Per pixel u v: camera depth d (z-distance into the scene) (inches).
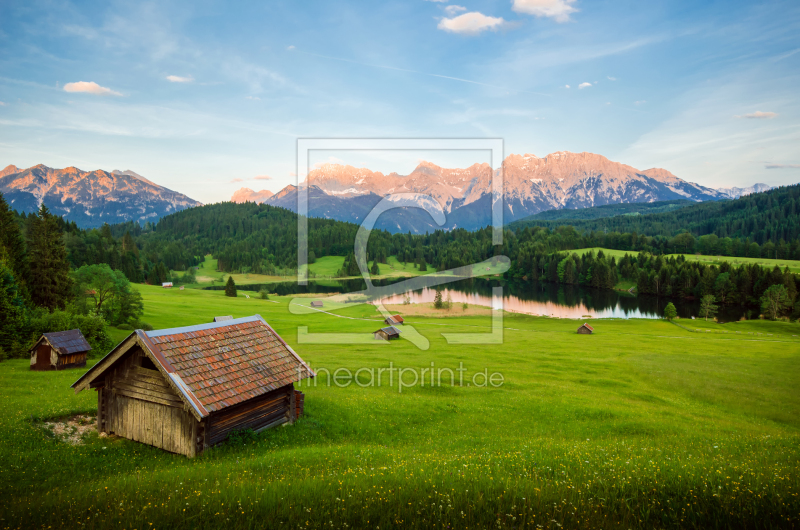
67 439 633.6
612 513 323.9
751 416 1160.8
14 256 2309.3
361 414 882.1
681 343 2534.5
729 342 2650.1
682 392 1397.6
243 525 312.7
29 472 496.7
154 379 622.2
